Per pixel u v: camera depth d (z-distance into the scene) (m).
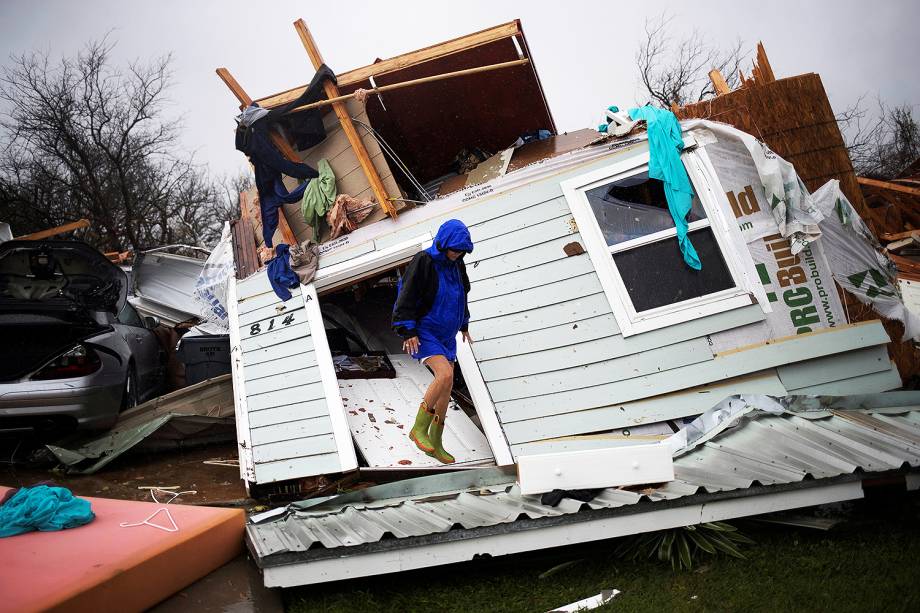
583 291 5.68
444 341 4.97
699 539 3.97
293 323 6.33
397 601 3.73
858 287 5.46
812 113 5.64
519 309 5.82
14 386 6.59
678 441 4.75
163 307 10.25
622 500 3.87
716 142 5.56
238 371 6.48
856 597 3.33
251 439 6.18
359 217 6.50
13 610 2.89
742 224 5.47
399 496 4.68
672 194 5.49
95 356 7.00
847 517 4.23
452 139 8.22
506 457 5.55
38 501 3.82
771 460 4.25
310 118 6.59
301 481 5.83
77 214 18.78
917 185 13.55
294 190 6.75
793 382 5.38
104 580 3.20
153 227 20.73
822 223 5.46
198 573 3.76
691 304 5.49
